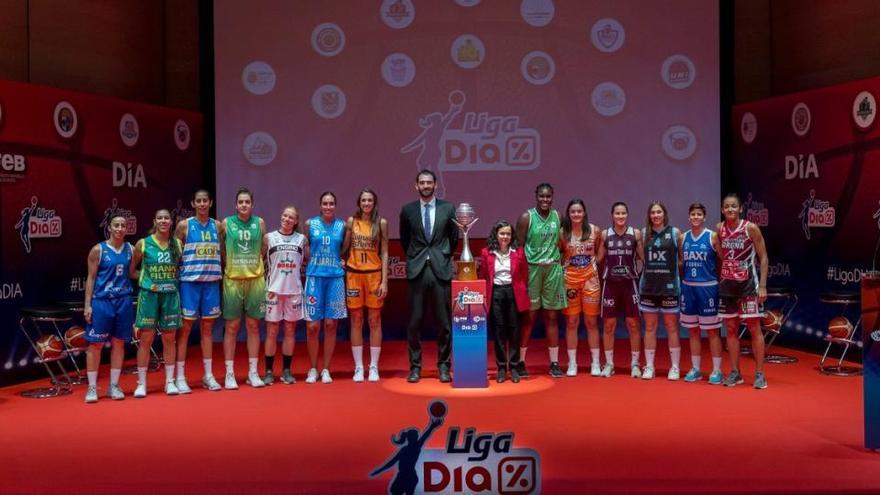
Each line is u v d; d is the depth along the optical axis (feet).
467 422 18.19
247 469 14.82
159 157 28.86
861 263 25.22
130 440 16.99
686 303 23.00
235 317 22.93
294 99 31.24
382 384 23.13
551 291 23.79
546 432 17.21
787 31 31.22
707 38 31.14
